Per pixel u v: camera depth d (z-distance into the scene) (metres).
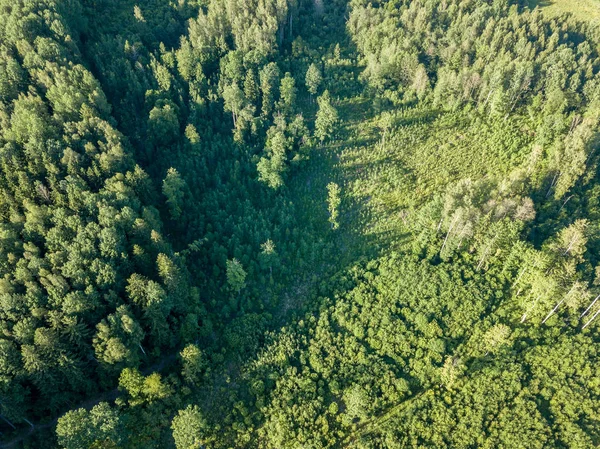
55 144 97.44
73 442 67.19
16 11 119.75
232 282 97.06
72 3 129.12
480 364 85.56
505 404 80.38
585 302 89.88
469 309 93.25
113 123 112.31
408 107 133.38
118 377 80.56
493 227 97.62
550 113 123.44
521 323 92.06
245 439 79.25
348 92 138.62
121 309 78.88
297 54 142.50
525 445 74.88
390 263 101.31
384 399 83.19
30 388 74.44
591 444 73.94
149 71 127.19
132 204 95.06
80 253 83.25
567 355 85.50
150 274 89.19
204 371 86.56
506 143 120.88
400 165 121.06
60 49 115.31
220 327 93.69
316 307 98.38
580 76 126.44
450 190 103.62
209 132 121.50
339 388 85.06
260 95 130.62
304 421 80.75
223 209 111.06
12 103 106.19
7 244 83.62
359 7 152.38
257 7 141.38
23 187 91.06
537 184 109.38
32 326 74.69
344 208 115.00
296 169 122.00
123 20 139.25
